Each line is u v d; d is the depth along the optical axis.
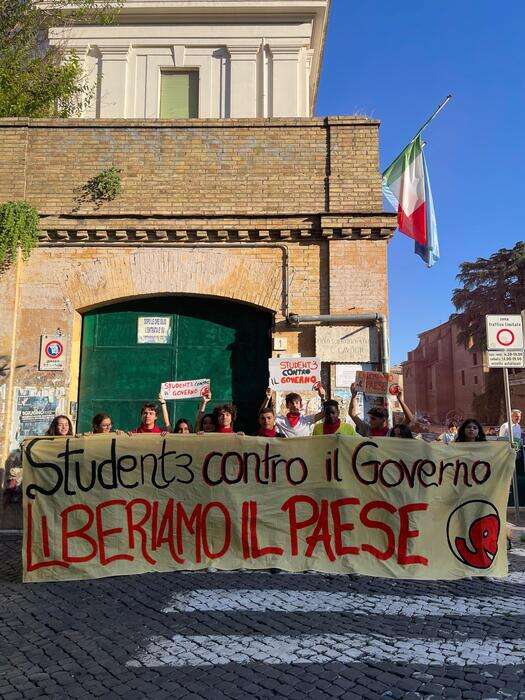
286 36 17.33
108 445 6.34
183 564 6.17
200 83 17.28
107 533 6.18
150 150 10.06
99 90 17.09
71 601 5.32
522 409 41.94
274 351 9.59
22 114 13.10
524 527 8.88
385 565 6.12
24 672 3.88
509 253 43.53
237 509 6.27
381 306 9.52
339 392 9.37
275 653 4.11
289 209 9.84
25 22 14.13
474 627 4.61
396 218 9.59
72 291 9.75
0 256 9.45
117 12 16.47
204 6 17.11
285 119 10.06
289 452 6.38
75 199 9.92
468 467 6.37
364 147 9.95
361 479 6.31
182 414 9.95
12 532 8.81
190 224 9.73
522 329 9.37
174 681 3.72
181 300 10.20
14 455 9.26
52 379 9.49
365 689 3.59
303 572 6.17
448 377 65.44
